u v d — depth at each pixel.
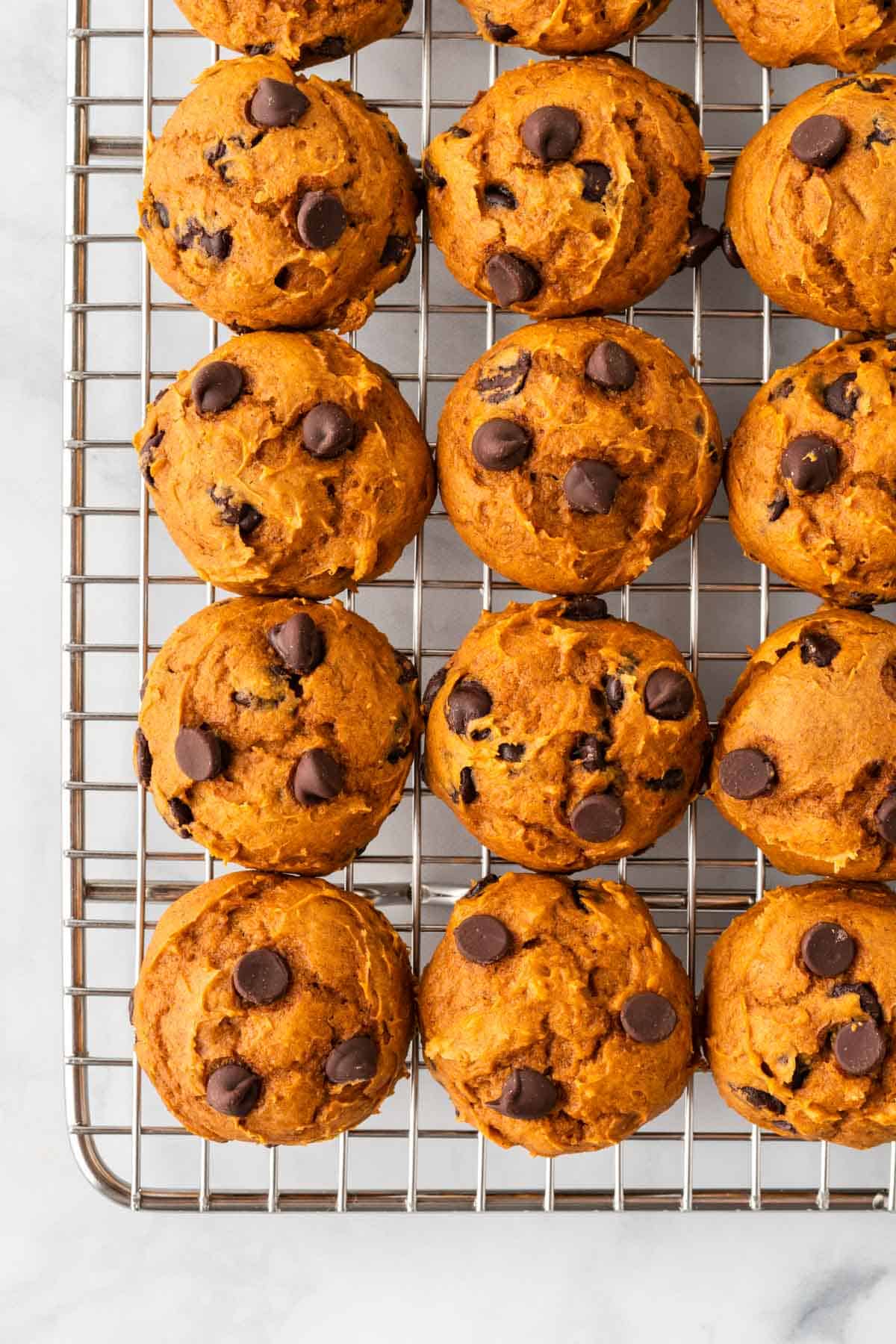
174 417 0.45
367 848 0.50
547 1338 0.50
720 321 0.50
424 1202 0.48
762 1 0.46
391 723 0.45
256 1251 0.50
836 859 0.44
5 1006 0.51
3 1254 0.50
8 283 0.51
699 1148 0.50
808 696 0.44
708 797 0.48
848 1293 0.50
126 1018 0.50
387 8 0.46
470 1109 0.45
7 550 0.51
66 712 0.48
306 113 0.45
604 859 0.45
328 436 0.44
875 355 0.45
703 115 0.50
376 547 0.45
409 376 0.49
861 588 0.45
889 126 0.44
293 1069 0.44
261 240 0.45
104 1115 0.50
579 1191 0.48
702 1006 0.46
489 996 0.44
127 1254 0.50
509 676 0.45
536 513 0.45
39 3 0.51
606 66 0.46
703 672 0.50
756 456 0.45
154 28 0.49
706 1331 0.50
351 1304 0.50
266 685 0.45
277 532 0.45
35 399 0.51
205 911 0.45
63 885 0.48
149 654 0.50
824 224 0.44
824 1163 0.48
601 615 0.46
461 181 0.45
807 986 0.44
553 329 0.45
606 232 0.45
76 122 0.48
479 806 0.45
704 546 0.50
